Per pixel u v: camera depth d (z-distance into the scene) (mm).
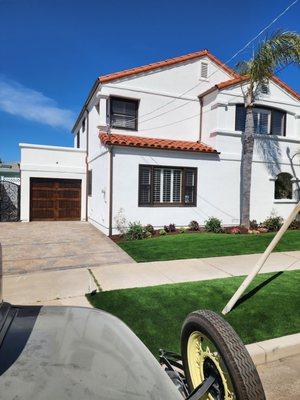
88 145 16812
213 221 13305
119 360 1922
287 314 4977
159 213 13031
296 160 15531
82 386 1608
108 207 12289
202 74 15531
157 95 14797
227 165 14125
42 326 2213
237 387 2299
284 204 15234
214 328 2623
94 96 15266
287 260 8562
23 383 1585
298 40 11125
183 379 2971
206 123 14938
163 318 4863
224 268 7754
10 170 29766
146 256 9117
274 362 4000
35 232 13094
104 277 7039
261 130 14992
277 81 14930
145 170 12859
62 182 16875
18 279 6961
